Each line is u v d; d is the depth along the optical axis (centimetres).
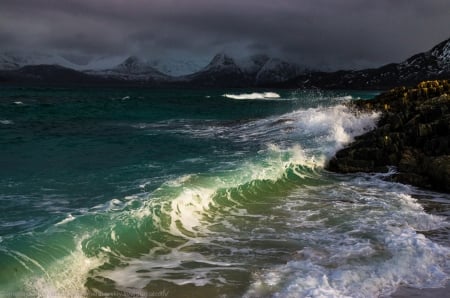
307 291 594
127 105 4706
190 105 5172
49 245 696
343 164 1456
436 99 1759
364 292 602
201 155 1555
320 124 1959
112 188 1064
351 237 818
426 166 1320
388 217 946
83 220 805
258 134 2116
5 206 905
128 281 635
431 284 640
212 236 824
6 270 612
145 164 1377
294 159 1481
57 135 2066
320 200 1095
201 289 614
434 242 802
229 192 1088
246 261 711
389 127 1655
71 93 8425
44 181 1130
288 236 827
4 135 1989
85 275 641
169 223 859
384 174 1396
